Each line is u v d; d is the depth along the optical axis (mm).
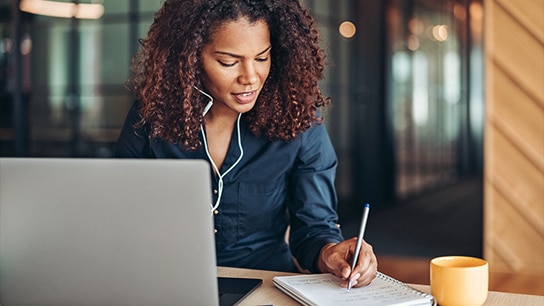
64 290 1130
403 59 5871
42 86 4809
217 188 1641
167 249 1071
